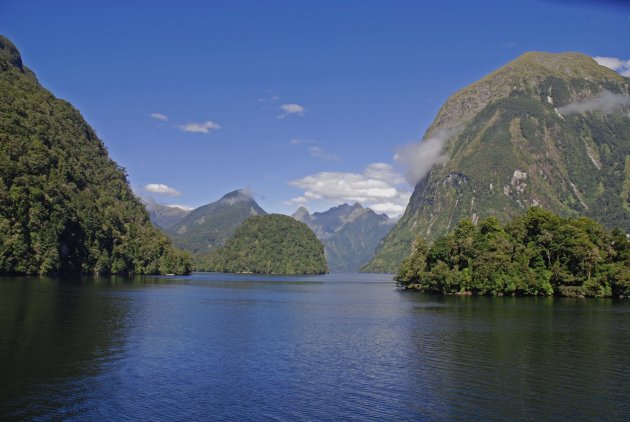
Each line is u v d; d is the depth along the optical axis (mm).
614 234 159125
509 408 39312
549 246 155500
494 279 153250
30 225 180000
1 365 48906
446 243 169625
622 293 146250
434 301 135125
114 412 37219
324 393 42656
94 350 56594
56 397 40156
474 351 60344
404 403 40281
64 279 178625
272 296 152500
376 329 78000
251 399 40781
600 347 63125
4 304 90938
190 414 37156
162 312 94062
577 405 40125
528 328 79438
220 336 68938
